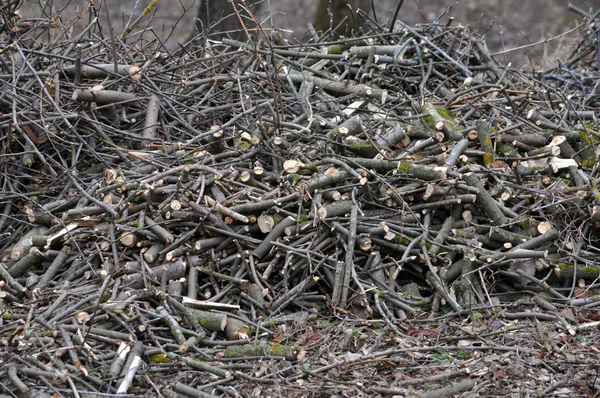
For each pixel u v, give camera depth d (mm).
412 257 5238
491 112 6734
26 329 4461
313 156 5770
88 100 5750
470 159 5930
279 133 5770
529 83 7305
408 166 5516
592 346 4734
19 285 4965
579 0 17797
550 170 5734
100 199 5395
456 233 5402
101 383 4117
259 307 5059
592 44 8547
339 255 5371
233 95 6645
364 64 7215
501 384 4332
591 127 6312
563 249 5391
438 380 4352
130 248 5203
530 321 5078
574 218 5582
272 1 17828
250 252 5219
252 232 5375
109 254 5141
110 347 4484
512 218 5531
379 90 6719
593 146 5949
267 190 5516
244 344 4684
